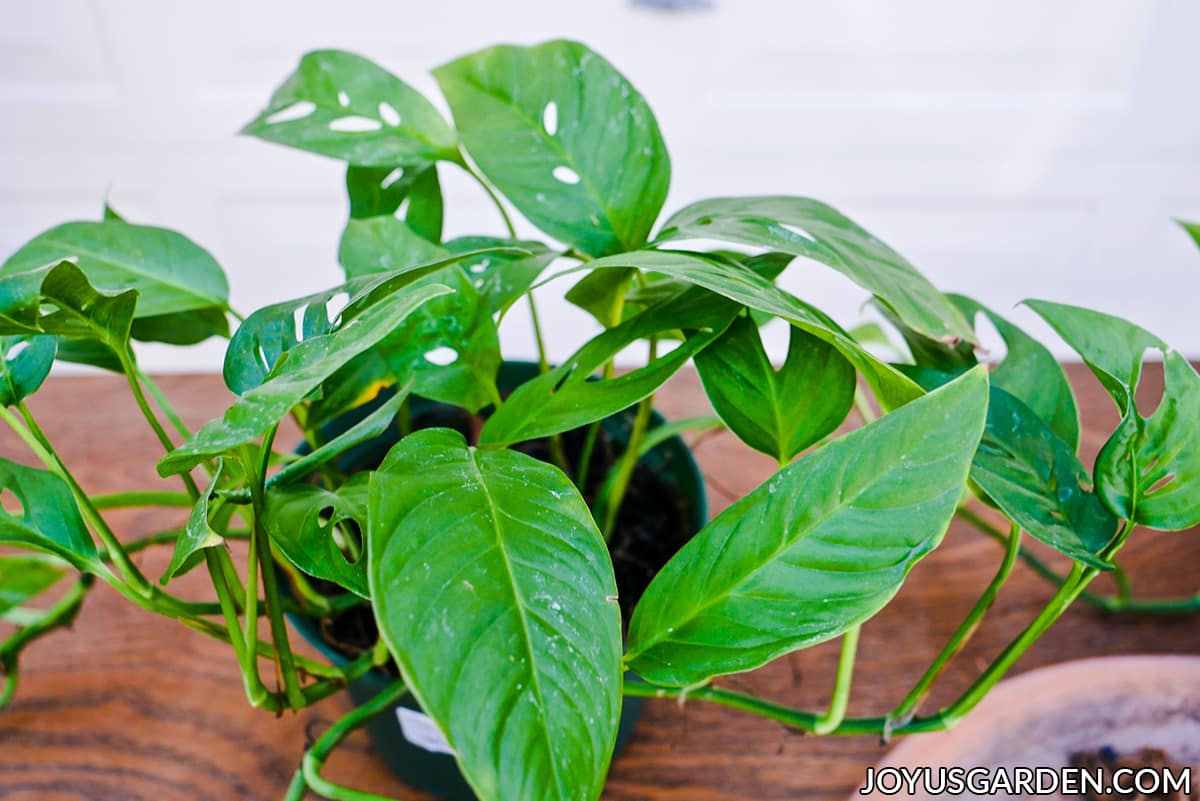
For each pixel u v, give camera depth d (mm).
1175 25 1406
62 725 728
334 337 493
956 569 814
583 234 640
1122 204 1647
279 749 723
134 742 723
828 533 511
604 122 651
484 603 479
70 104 1440
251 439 464
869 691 750
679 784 711
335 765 722
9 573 701
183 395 922
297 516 535
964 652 769
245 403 476
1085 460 853
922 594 800
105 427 893
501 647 473
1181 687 706
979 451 574
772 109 1502
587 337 1790
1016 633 779
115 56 1391
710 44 1422
